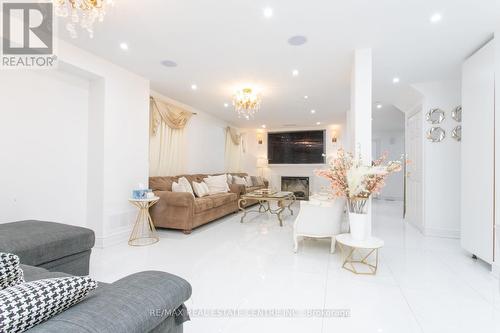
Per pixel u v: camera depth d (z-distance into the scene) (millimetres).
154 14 2309
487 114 2605
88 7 1918
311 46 2898
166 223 4066
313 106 5730
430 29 2504
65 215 3176
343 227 3670
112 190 3445
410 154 4949
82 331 718
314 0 2098
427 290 2191
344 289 2203
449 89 3969
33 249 1898
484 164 2656
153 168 4723
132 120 3758
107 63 3357
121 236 3574
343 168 2605
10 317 658
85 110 3389
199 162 6332
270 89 4516
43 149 2961
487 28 2475
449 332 1626
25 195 2801
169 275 1163
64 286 800
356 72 2939
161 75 3871
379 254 3131
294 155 8781
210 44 2879
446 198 3977
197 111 6227
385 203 7809
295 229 3191
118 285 1021
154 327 938
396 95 4723
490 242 2557
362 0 2088
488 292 2160
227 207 5418
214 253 3125
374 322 1730
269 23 2441
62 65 2910
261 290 2176
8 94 2666
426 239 3830
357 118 2916
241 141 8805
